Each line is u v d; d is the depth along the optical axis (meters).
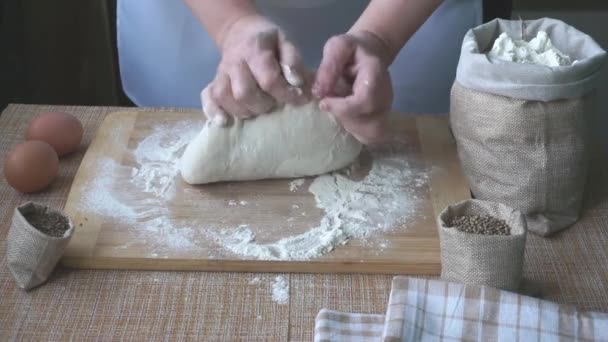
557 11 1.78
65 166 1.15
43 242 0.89
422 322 0.81
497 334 0.80
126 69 1.55
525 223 0.87
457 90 1.03
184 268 0.95
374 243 0.98
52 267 0.92
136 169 1.12
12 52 1.97
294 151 1.08
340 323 0.84
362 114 1.03
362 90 1.00
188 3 1.17
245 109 1.07
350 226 1.01
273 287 0.93
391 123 1.25
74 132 1.16
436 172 1.13
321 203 1.06
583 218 1.05
